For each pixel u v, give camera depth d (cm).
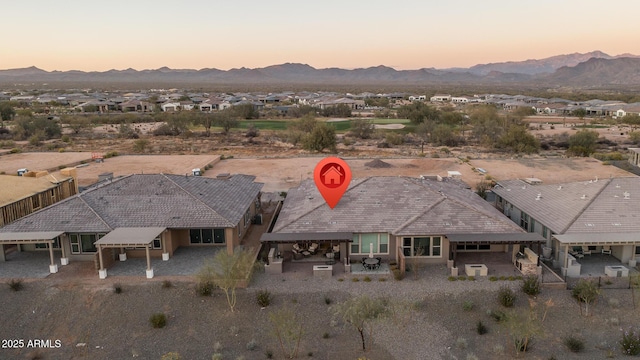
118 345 2228
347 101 16600
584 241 2742
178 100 19288
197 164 6500
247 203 3597
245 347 2198
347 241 2864
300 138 8669
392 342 2214
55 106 17412
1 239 2819
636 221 2956
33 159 7012
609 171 5872
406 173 5866
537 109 15888
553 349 2125
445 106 16762
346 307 2258
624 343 2086
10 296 2597
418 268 2919
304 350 2167
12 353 2178
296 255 3072
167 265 2977
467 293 2592
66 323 2394
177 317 2428
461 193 3678
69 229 2966
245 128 11538
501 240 2789
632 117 11681
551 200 3469
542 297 2548
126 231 2922
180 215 3114
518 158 6925
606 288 2631
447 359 2081
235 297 2581
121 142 9244
